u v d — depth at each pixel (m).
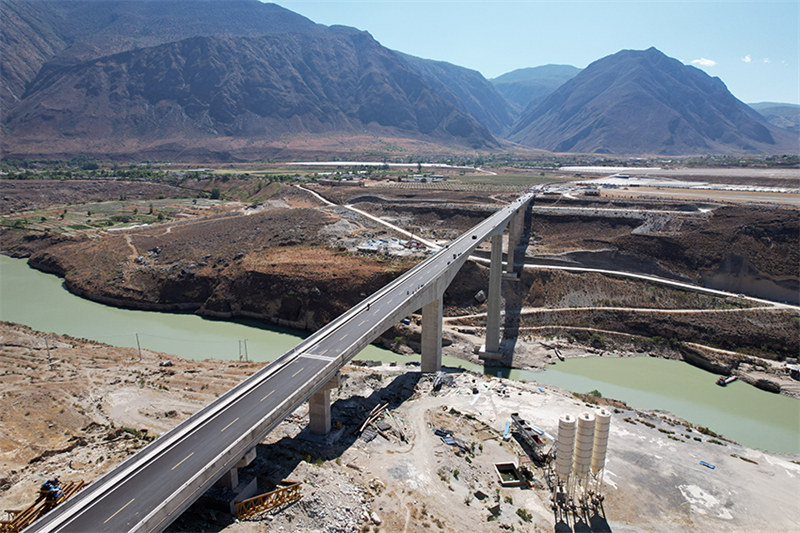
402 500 50.38
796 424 81.56
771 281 126.06
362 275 124.31
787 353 103.50
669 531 50.28
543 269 134.62
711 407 87.38
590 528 49.88
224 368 88.31
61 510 39.53
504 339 115.00
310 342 68.00
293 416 66.44
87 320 125.44
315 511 45.72
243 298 129.62
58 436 63.91
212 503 45.31
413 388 78.38
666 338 112.56
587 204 184.25
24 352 92.69
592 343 113.38
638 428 68.88
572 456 52.31
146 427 65.62
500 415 69.75
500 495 53.72
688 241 140.88
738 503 54.53
